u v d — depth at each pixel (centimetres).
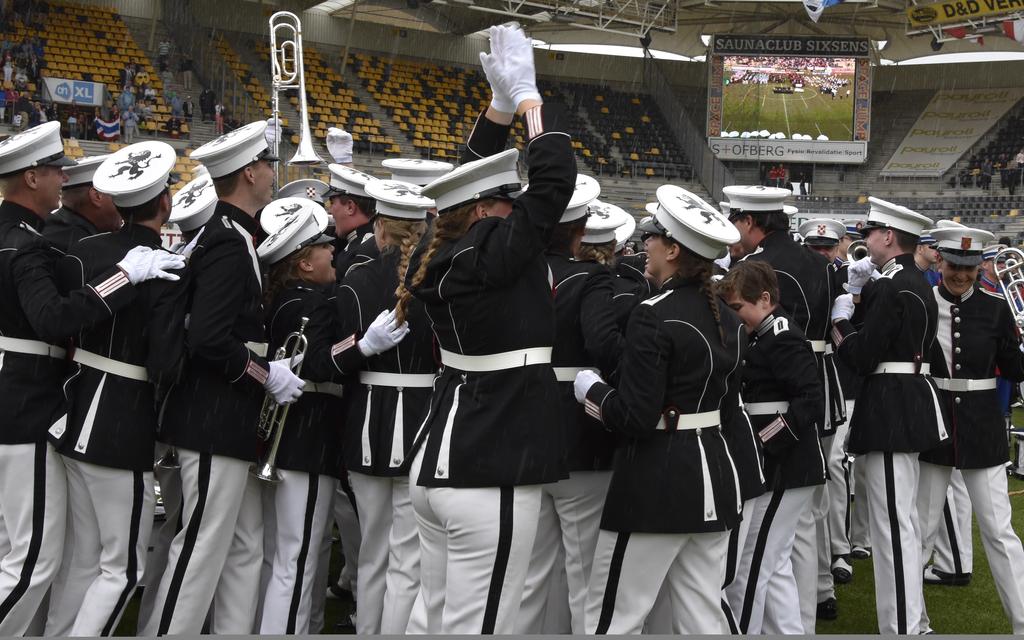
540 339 290
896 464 425
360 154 2611
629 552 315
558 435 293
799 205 2898
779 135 2952
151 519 366
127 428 352
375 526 388
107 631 351
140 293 350
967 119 3225
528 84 290
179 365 347
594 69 3206
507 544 284
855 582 552
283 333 399
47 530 354
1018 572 435
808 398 381
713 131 2977
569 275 370
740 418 371
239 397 363
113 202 390
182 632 357
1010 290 721
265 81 2581
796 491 400
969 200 2967
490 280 278
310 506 391
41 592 354
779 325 391
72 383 354
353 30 2831
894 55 3198
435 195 296
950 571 543
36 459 352
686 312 313
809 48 2925
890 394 425
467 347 289
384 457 373
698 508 311
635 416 305
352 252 464
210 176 388
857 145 2934
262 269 401
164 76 2364
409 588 371
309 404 392
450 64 2991
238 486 368
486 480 282
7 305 353
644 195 2886
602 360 351
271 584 389
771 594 403
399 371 376
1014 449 913
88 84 2233
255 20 2628
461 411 287
